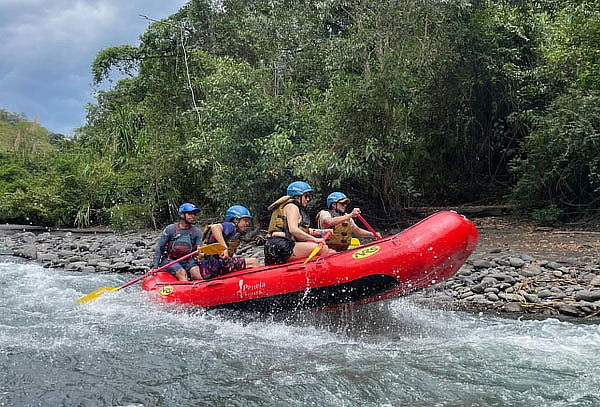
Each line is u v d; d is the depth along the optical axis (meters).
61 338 6.30
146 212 17.33
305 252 6.95
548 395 4.59
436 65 14.17
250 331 6.58
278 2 15.58
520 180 13.61
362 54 12.70
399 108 12.96
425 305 7.84
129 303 7.68
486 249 10.74
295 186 7.01
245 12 19.98
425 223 6.55
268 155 12.92
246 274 6.93
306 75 15.36
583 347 5.75
